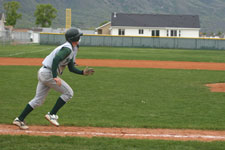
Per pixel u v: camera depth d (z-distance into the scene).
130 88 32.88
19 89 30.78
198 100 27.55
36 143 15.05
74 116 21.22
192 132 18.11
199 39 138.50
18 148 14.30
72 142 15.28
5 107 23.38
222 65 65.19
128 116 21.50
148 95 29.31
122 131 17.94
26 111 17.31
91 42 138.38
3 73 42.72
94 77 40.75
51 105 24.39
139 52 102.81
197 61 73.94
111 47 135.25
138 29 178.12
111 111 22.89
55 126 18.66
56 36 135.75
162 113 22.67
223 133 18.08
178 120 20.66
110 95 28.84
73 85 33.97
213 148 14.82
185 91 31.91
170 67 58.53
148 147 14.74
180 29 178.75
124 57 78.75
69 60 16.58
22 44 140.25
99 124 19.09
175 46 139.25
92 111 22.81
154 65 61.62
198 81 39.34
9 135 16.20
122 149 14.39
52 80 16.58
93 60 69.06
